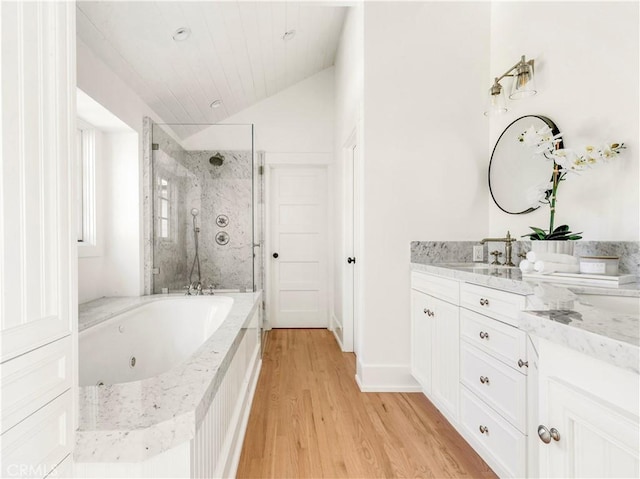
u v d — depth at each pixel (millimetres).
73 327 749
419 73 2320
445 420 1907
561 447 588
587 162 1443
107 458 778
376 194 2307
